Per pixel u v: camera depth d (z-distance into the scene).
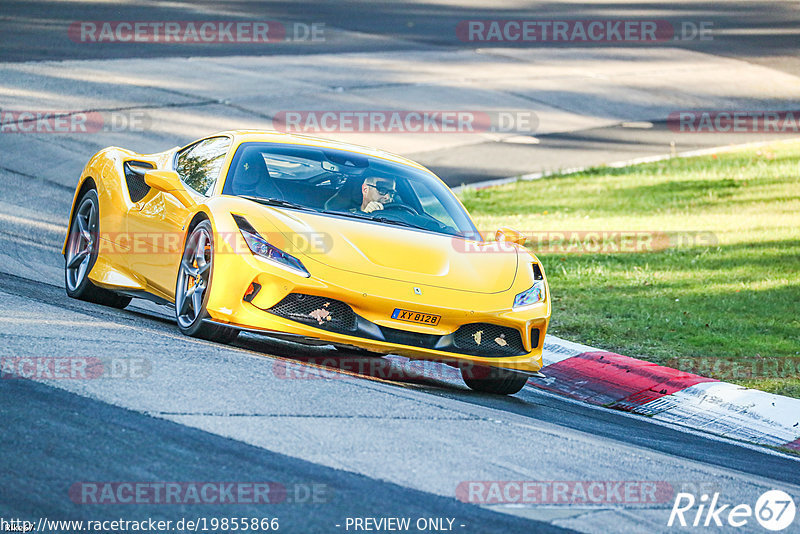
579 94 85.00
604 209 54.12
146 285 26.33
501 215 51.62
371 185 26.59
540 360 24.36
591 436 20.66
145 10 97.00
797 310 36.62
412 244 24.31
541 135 71.62
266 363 21.55
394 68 84.88
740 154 70.19
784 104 89.06
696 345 32.06
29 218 39.22
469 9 123.44
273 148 26.83
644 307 36.41
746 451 23.11
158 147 53.38
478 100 78.31
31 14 87.50
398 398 20.44
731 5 144.62
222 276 22.58
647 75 95.06
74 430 15.30
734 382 28.86
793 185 60.94
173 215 25.30
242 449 15.41
